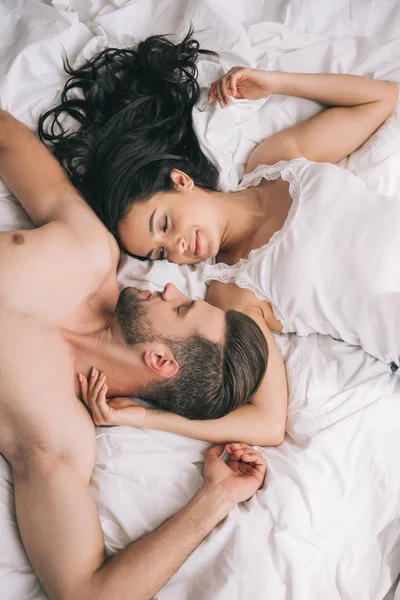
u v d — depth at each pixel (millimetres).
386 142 1599
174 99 1592
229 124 1628
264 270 1467
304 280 1424
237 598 1167
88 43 1630
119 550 1224
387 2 1751
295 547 1237
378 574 1320
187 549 1188
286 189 1521
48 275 1315
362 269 1398
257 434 1364
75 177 1553
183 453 1340
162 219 1468
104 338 1316
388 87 1629
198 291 1530
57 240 1354
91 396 1302
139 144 1500
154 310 1292
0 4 1637
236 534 1220
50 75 1605
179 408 1320
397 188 1579
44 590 1172
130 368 1301
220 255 1606
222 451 1370
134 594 1121
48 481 1179
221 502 1237
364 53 1696
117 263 1511
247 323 1316
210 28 1658
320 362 1463
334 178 1481
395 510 1356
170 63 1611
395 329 1391
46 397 1235
